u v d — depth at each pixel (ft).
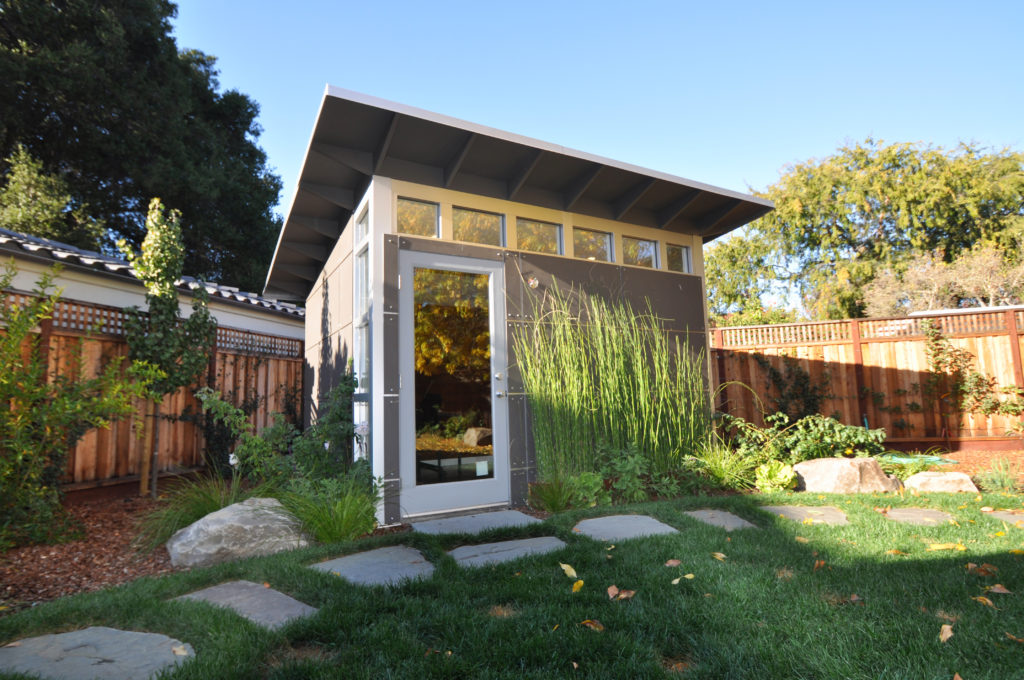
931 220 65.41
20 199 37.40
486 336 16.07
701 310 20.94
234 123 58.85
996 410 26.02
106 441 18.40
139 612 7.48
